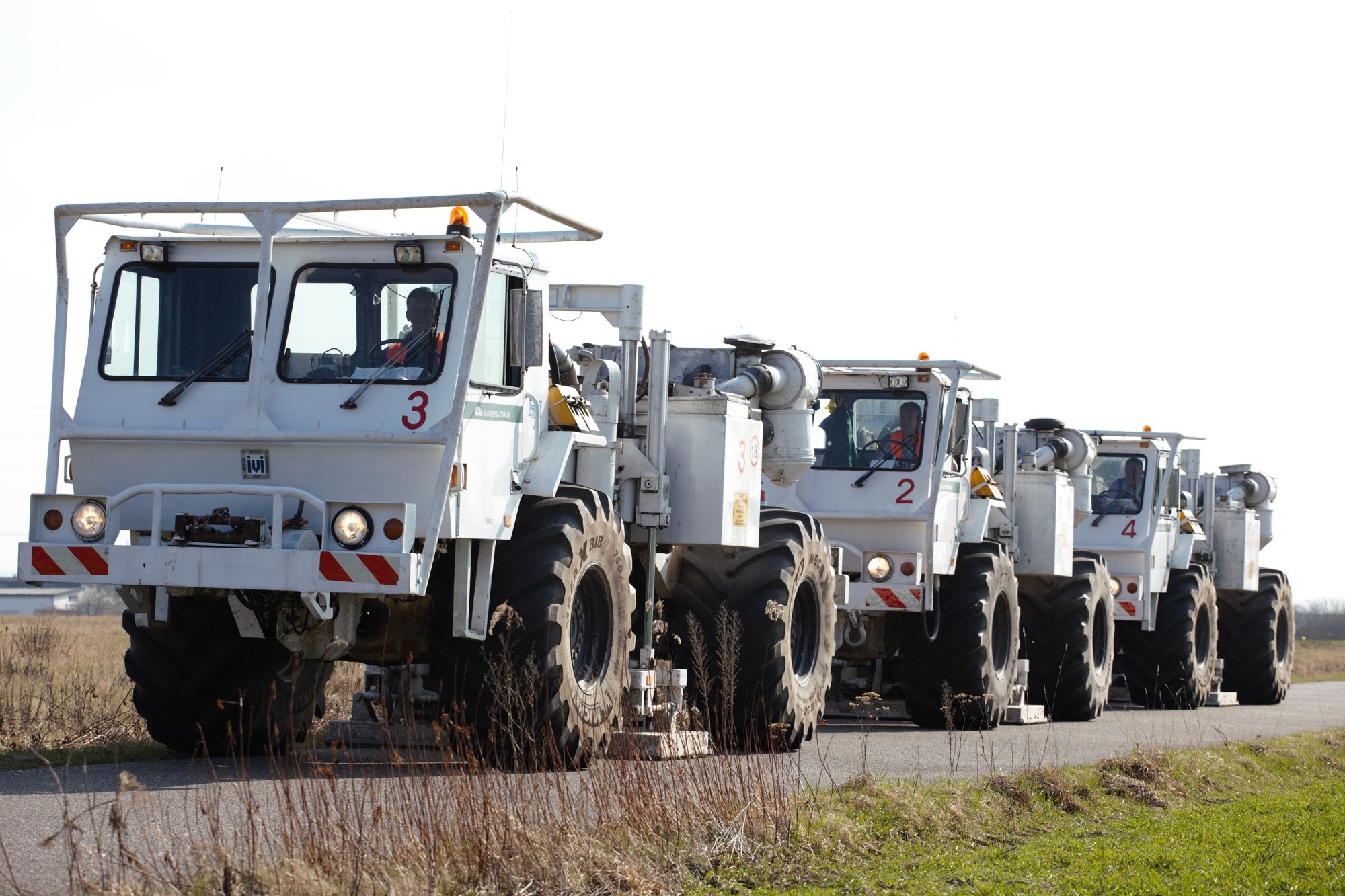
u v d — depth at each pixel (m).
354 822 20.75
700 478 35.84
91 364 28.70
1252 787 35.00
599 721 30.27
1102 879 22.28
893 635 49.69
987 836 25.75
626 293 34.84
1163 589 66.44
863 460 47.09
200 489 26.52
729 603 36.66
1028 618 55.72
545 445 30.06
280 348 28.11
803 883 20.92
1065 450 57.78
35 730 33.28
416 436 26.89
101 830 21.02
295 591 25.80
